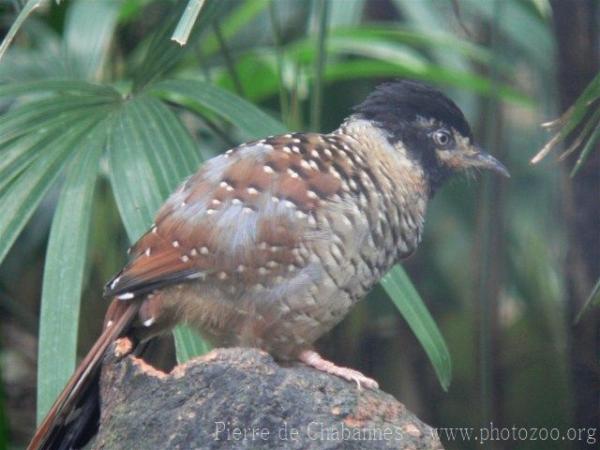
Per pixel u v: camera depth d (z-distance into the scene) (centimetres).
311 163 872
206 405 727
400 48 1251
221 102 947
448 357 902
